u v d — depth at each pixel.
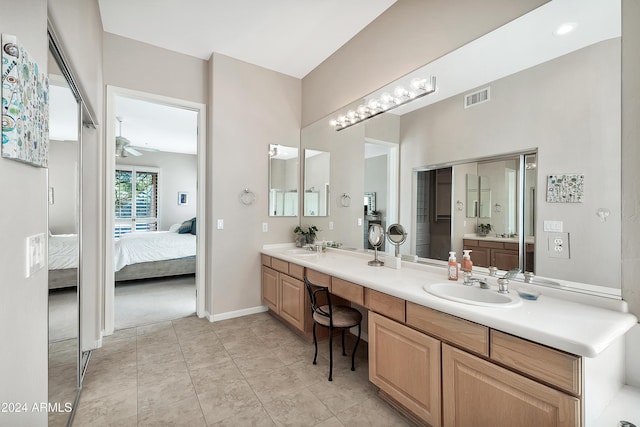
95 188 2.52
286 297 2.94
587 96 1.42
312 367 2.26
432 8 2.15
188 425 1.65
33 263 0.98
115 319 3.24
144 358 2.39
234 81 3.32
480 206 1.88
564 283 1.50
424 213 2.24
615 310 1.32
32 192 0.98
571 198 1.47
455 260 1.90
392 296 1.73
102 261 2.79
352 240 2.96
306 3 2.44
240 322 3.19
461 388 1.38
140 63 2.97
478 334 1.31
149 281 4.96
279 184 3.64
